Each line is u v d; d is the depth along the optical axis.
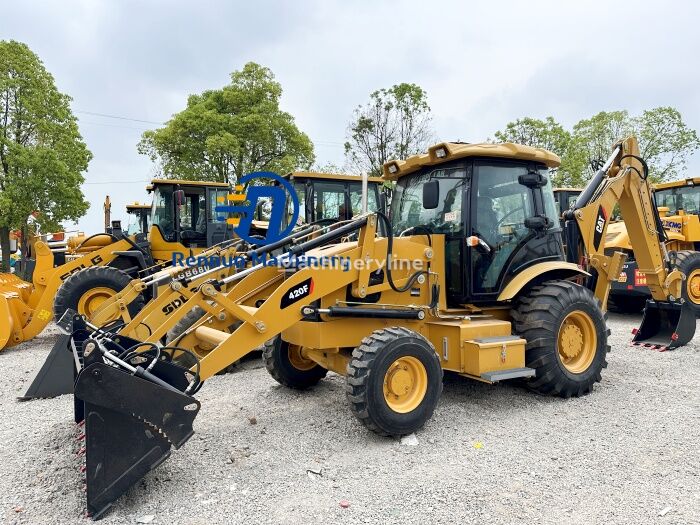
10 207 17.44
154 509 2.89
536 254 4.99
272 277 5.08
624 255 5.61
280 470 3.35
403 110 18.77
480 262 4.65
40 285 8.05
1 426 4.17
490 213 4.71
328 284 4.11
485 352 4.19
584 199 5.57
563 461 3.43
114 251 8.57
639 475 3.21
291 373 5.01
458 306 4.77
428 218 4.98
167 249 9.66
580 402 4.62
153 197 9.86
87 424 2.80
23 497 3.01
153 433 2.98
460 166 4.71
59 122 19.23
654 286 6.45
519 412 4.39
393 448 3.68
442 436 3.89
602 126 26.83
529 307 4.70
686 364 5.86
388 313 4.21
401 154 18.73
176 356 4.77
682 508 2.81
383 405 3.72
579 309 4.77
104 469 2.83
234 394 4.97
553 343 4.59
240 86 20.97
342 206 9.38
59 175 18.20
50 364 5.05
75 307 7.61
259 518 2.79
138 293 6.17
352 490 3.08
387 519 2.76
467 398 4.76
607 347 4.98
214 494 3.04
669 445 3.65
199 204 9.95
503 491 3.04
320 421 4.22
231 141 19.28
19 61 18.06
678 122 25.73
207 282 4.03
